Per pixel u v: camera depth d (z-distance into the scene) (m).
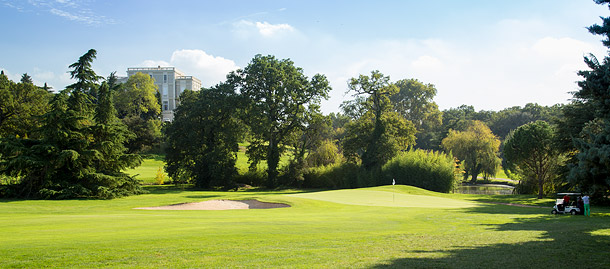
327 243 11.95
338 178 64.38
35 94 51.47
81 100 41.62
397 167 59.12
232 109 61.94
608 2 12.72
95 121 44.06
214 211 25.31
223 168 58.97
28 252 9.81
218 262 9.10
